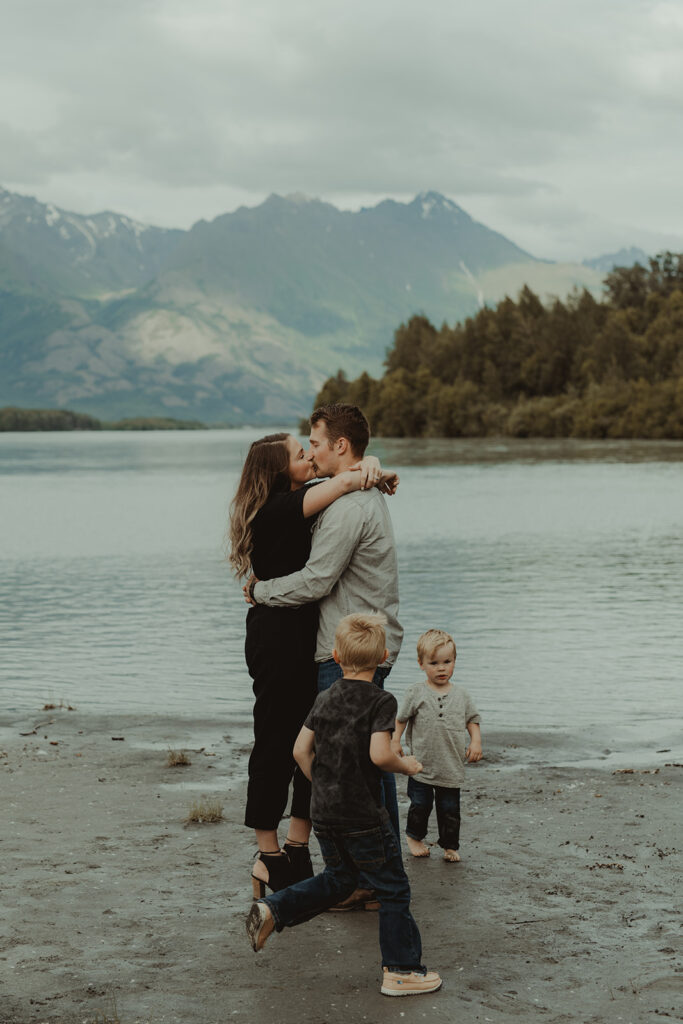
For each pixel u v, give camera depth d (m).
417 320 159.12
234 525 5.05
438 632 5.73
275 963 4.29
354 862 4.16
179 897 5.01
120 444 185.88
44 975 4.16
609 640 13.82
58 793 6.85
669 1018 3.76
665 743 8.44
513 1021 3.75
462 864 5.46
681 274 158.88
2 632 15.30
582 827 6.04
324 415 5.08
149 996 3.98
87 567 23.94
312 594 4.80
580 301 146.25
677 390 110.56
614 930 4.57
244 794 6.83
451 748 5.54
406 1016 3.80
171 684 11.50
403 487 49.22
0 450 146.38
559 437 123.00
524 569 21.94
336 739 4.22
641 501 40.34
